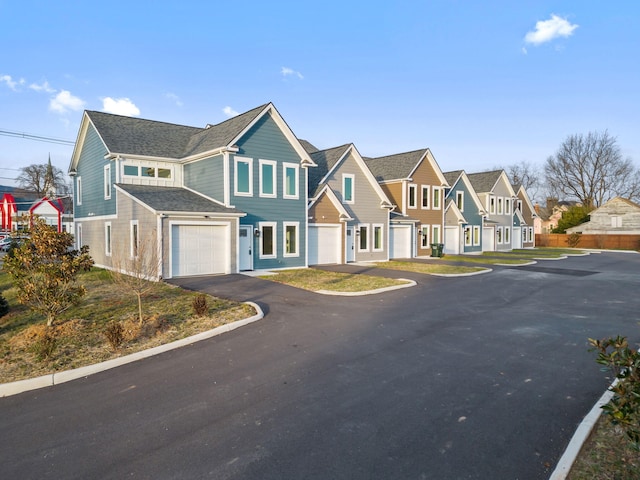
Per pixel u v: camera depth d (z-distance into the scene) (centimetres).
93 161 2270
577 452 396
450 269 2094
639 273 2023
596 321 977
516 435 442
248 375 630
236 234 1798
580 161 6075
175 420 489
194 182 2041
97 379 625
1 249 3378
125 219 1839
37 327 845
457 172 3497
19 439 452
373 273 1883
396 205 2978
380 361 688
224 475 378
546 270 2155
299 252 2111
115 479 376
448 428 458
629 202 4769
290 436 445
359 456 404
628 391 349
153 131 2244
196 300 987
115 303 1111
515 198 4159
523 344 784
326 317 1006
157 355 729
